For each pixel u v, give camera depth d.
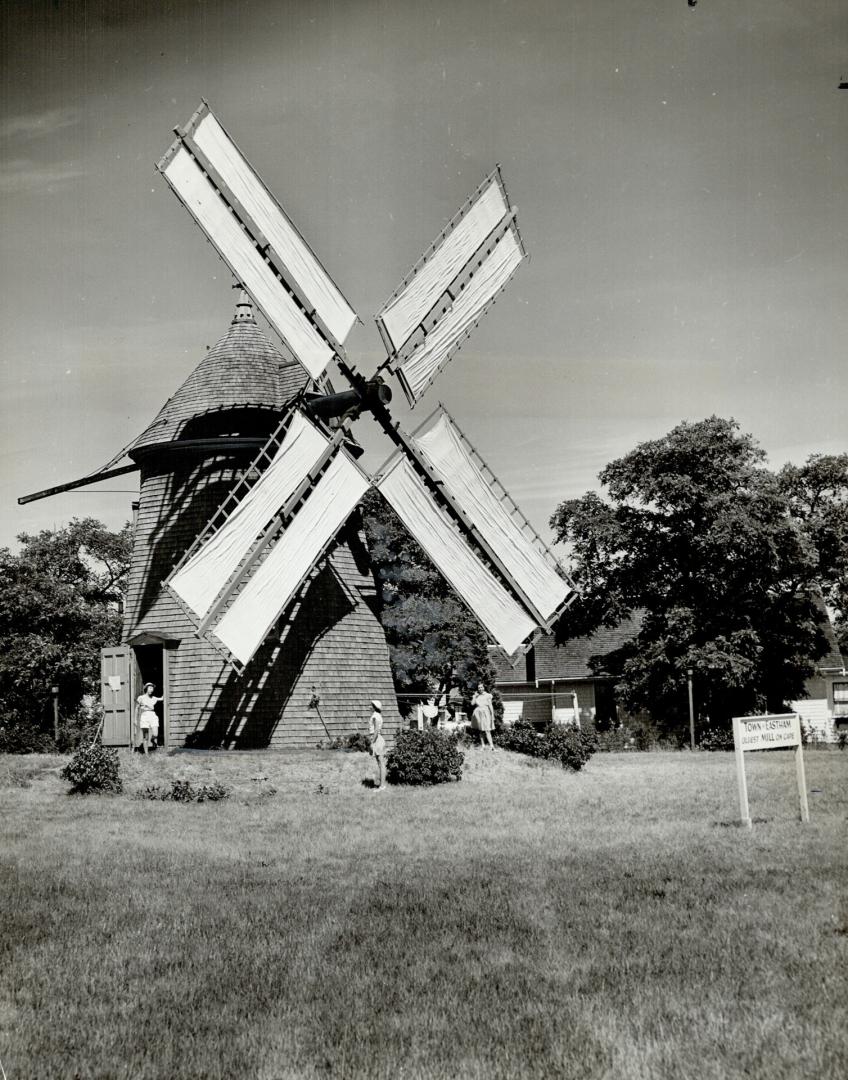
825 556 42.50
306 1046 7.88
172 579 23.50
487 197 27.61
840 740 41.47
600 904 11.49
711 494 41.97
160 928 10.95
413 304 26.48
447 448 27.41
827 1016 8.19
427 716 30.06
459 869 13.60
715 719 43.91
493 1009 8.48
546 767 26.02
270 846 15.72
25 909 11.83
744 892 11.80
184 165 23.61
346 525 29.06
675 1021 8.16
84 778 22.23
